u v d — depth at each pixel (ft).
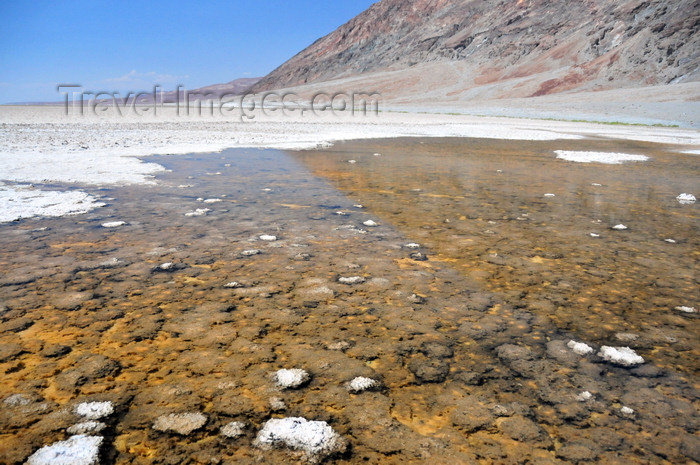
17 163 30.14
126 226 16.47
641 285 11.80
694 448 6.09
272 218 17.99
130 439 6.07
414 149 45.68
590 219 18.85
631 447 6.09
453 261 13.38
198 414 6.57
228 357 8.09
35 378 7.36
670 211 20.58
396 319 9.66
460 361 8.13
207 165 32.09
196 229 16.25
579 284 11.80
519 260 13.57
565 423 6.56
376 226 17.11
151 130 66.39
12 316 9.44
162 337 8.73
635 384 7.55
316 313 9.87
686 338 9.11
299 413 6.64
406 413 6.72
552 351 8.53
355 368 7.83
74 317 9.46
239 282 11.49
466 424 6.49
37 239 14.70
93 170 28.43
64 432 6.17
